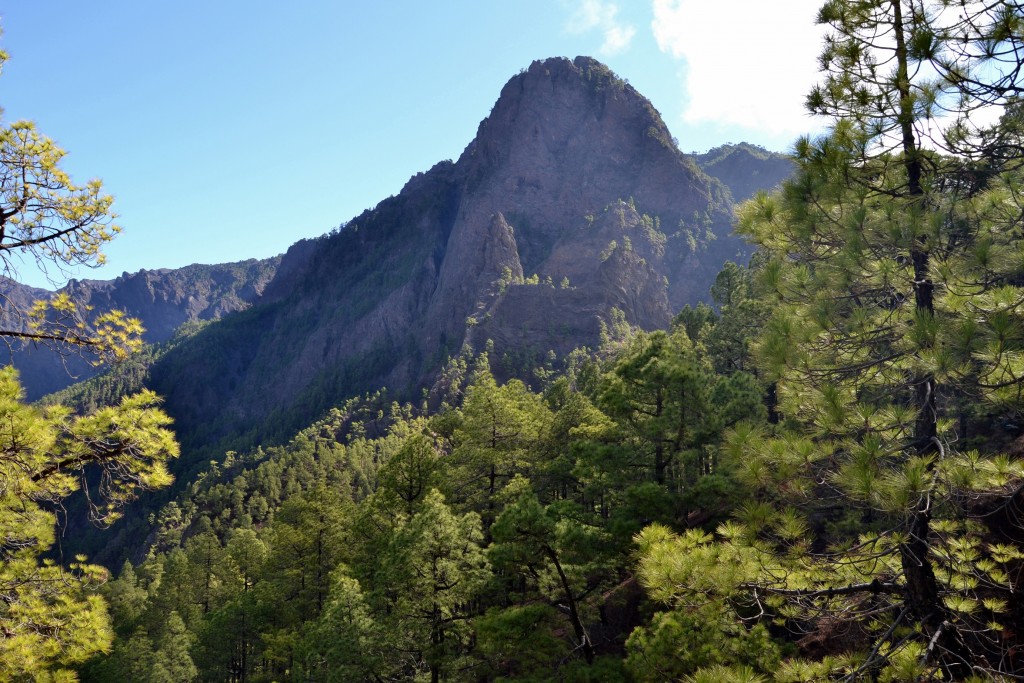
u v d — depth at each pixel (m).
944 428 8.77
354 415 176.75
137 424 9.80
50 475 9.37
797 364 8.41
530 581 20.00
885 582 8.86
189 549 88.88
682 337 46.00
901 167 9.09
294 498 42.72
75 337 10.77
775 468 7.98
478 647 21.20
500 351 173.25
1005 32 7.30
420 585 21.64
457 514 28.97
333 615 23.92
